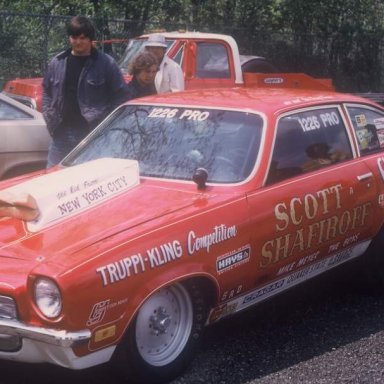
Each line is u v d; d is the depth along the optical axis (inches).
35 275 161.9
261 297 208.8
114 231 176.9
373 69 830.5
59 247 172.2
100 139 232.5
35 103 440.1
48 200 184.9
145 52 290.5
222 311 197.0
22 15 586.9
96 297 164.1
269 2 760.3
